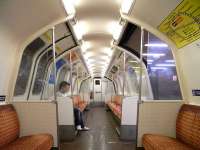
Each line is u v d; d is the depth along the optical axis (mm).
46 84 7523
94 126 8445
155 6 3664
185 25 3410
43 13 3965
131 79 10805
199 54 3428
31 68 5902
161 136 4008
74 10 4609
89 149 5027
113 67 14281
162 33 4348
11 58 4254
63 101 6000
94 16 5250
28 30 4227
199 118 3311
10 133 3695
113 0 4312
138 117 4305
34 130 4367
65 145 5402
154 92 6801
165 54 5418
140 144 4312
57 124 4391
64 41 6527
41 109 4391
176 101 4242
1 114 3584
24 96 5508
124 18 4754
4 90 4180
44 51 6285
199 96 3691
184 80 4211
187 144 3512
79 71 14492
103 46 8695
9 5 3223
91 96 21391
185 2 3002
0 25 3396
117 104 11695
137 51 7125
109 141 5871
